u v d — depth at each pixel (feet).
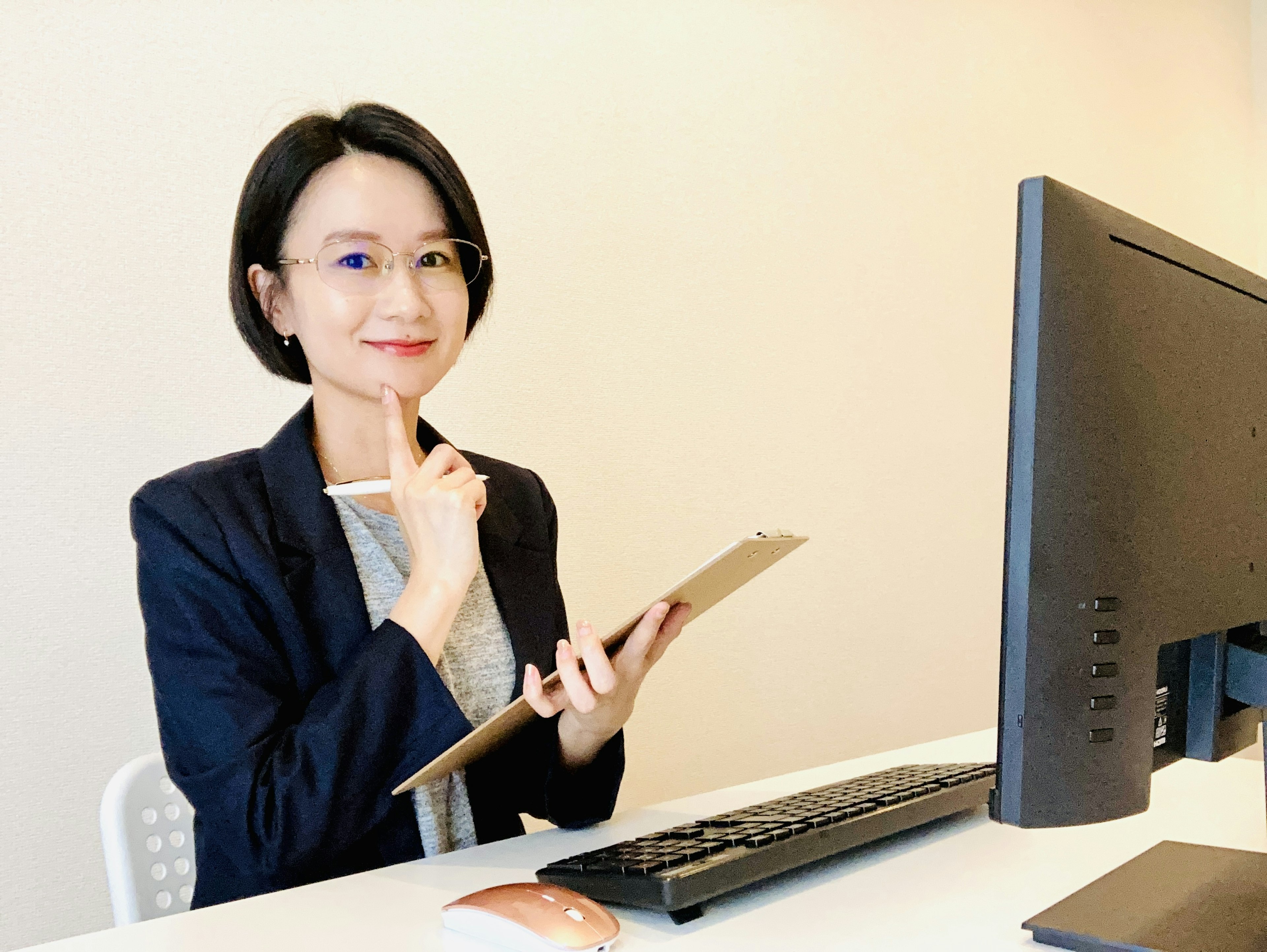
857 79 7.45
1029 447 1.82
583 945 1.94
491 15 5.65
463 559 3.19
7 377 4.26
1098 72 9.25
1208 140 10.39
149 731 4.58
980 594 8.24
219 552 3.31
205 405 4.75
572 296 5.93
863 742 7.38
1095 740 1.89
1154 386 2.04
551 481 5.84
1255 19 10.93
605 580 6.05
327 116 3.85
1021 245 1.85
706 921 2.16
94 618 4.44
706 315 6.55
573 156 5.96
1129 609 1.95
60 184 4.39
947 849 2.69
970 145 8.19
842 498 7.29
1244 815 2.99
